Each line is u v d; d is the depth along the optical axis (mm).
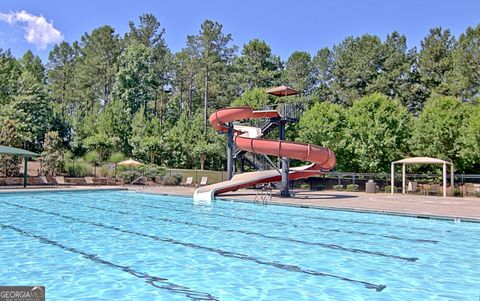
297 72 53094
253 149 19719
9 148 25250
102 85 64125
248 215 14742
